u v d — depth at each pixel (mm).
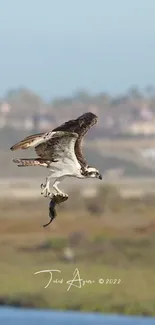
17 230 76500
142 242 66688
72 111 196250
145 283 51250
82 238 69812
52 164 18109
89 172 18172
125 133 171250
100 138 159625
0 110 186250
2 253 63906
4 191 96812
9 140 135000
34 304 48531
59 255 62312
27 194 95688
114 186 97812
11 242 69438
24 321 44281
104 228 76938
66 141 17953
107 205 87625
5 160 114062
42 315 45938
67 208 86562
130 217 82875
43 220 80625
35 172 109125
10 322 44000
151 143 162250
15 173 109938
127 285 50969
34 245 67625
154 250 64125
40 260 60781
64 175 18172
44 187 18266
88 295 48938
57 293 49375
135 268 55656
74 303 48312
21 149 17594
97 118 18141
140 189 103938
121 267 56969
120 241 68312
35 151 18109
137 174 140125
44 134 17641
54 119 186000
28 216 82375
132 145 158125
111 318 46031
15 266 57406
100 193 89938
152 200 92938
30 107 196750
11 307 48656
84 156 18188
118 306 47812
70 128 18094
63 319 45031
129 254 61531
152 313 46906
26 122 178125
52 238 71625
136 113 194625
